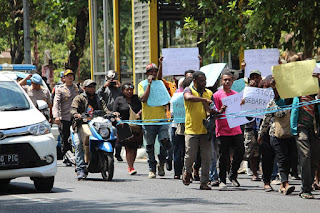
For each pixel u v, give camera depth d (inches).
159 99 1064.2
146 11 1701.5
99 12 1958.7
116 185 957.2
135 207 714.8
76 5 2161.7
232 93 927.0
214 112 902.4
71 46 2284.7
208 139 901.2
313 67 823.7
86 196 820.0
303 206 754.8
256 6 1194.0
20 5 2581.2
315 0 1140.5
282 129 861.2
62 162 1373.0
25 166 834.8
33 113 870.4
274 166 1013.8
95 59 2005.4
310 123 829.2
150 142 1072.8
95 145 1004.6
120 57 1830.7
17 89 920.3
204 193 869.8
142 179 1051.3
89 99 1017.5
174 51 1087.6
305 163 826.8
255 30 1210.6
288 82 829.2
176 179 1055.6
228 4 1347.2
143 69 1732.3
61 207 717.9
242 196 841.5
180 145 1048.8
